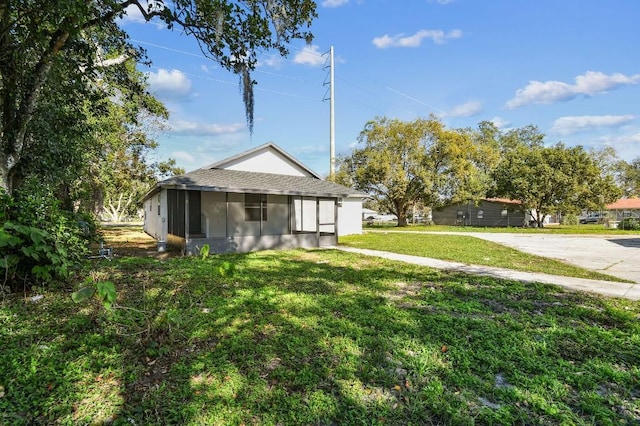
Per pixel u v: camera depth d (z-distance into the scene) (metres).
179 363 2.93
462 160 26.30
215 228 12.35
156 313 3.71
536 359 3.10
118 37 7.53
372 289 5.79
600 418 2.25
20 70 5.94
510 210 31.81
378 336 3.59
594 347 3.40
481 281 6.54
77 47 6.78
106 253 8.86
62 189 10.69
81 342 3.28
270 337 3.56
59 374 2.69
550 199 27.42
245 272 7.13
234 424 2.14
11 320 3.86
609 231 23.00
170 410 2.26
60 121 7.68
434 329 3.83
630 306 4.90
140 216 40.31
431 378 2.74
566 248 12.78
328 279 6.58
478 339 3.55
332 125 23.84
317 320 4.10
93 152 14.96
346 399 2.44
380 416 2.25
